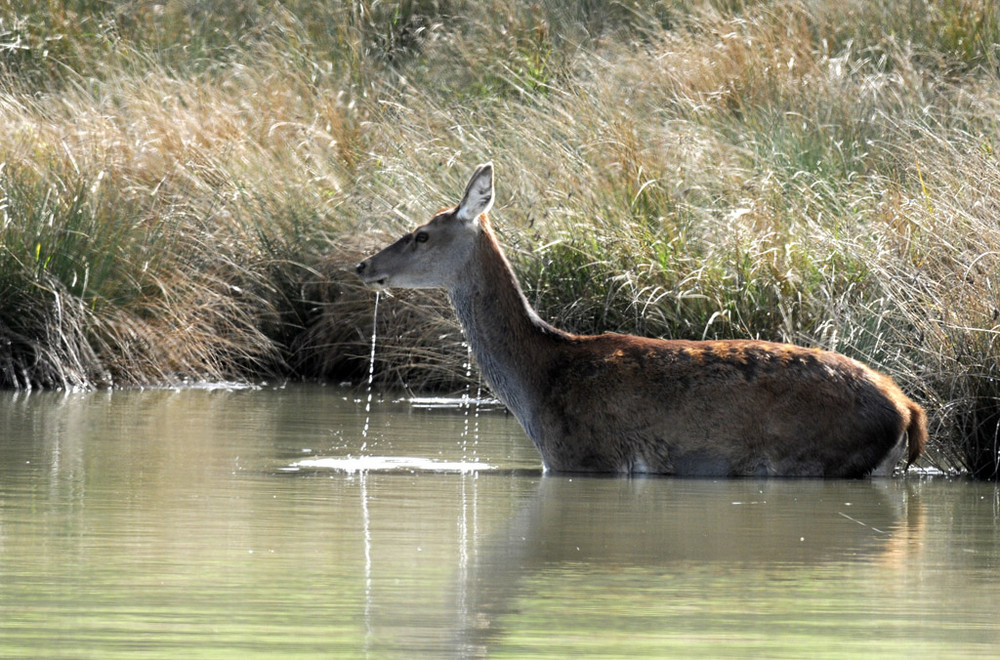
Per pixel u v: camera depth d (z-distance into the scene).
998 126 32.53
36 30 45.06
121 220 32.38
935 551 15.79
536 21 46.97
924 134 31.70
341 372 33.03
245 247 33.94
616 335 21.95
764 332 26.25
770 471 20.97
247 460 21.66
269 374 32.88
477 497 18.88
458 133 35.97
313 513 17.56
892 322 24.78
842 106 36.59
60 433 23.94
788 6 43.09
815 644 12.03
